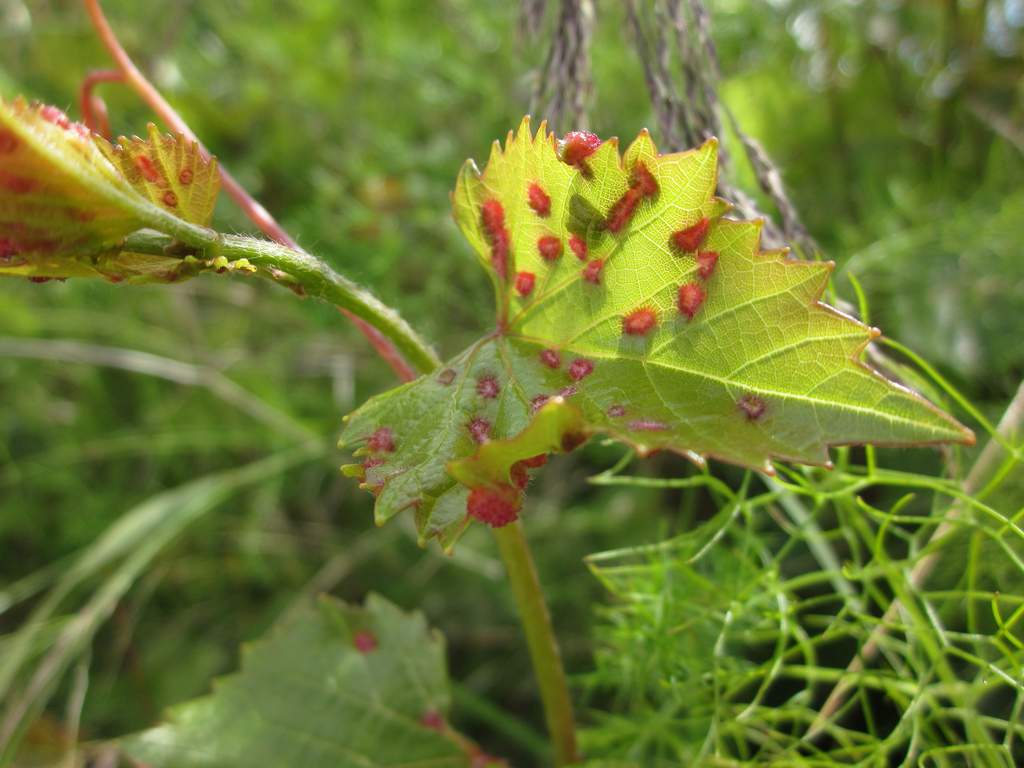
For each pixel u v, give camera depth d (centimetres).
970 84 19
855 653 14
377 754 12
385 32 23
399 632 12
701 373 7
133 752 12
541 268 8
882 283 17
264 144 22
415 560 19
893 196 18
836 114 20
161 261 7
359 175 21
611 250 8
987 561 12
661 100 11
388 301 19
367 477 8
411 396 8
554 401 7
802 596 14
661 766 12
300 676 12
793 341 7
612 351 8
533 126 12
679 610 12
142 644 18
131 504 20
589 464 19
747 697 14
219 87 23
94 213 7
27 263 7
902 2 20
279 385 21
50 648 17
